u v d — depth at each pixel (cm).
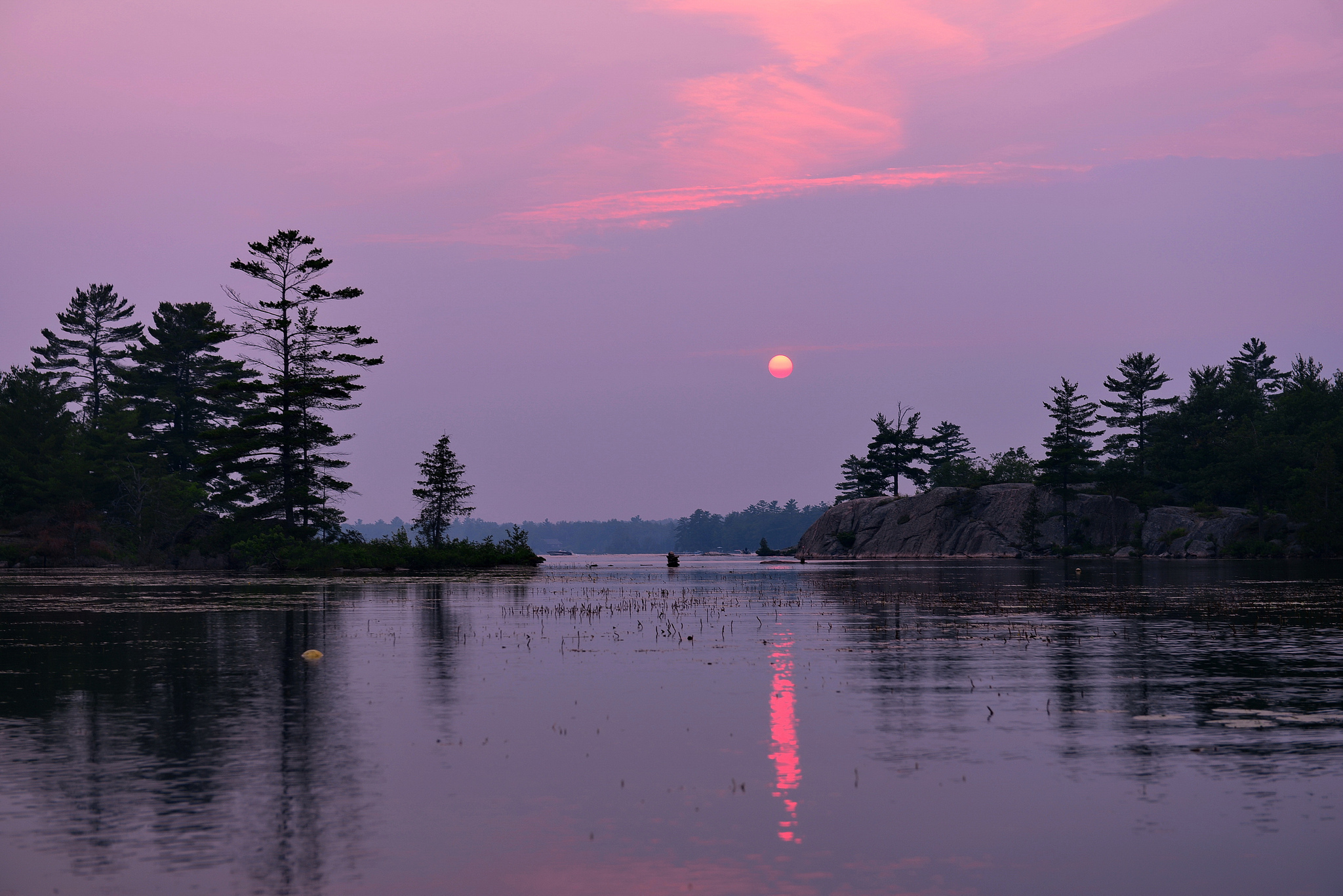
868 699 1730
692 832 1007
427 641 2662
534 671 2095
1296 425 13312
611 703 1702
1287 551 10425
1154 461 13500
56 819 1054
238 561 9175
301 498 8919
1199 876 888
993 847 961
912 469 16700
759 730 1478
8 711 1647
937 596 4444
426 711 1633
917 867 911
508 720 1556
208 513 10706
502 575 7769
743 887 864
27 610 3809
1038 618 3272
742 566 11425
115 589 5434
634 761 1295
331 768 1266
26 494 10794
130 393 12756
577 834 1005
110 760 1304
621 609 3812
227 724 1536
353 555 8612
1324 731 1457
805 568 9650
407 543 9056
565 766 1272
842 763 1279
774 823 1035
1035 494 12500
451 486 9569
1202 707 1647
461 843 978
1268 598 4228
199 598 4556
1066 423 12656
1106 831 1006
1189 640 2602
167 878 888
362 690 1852
